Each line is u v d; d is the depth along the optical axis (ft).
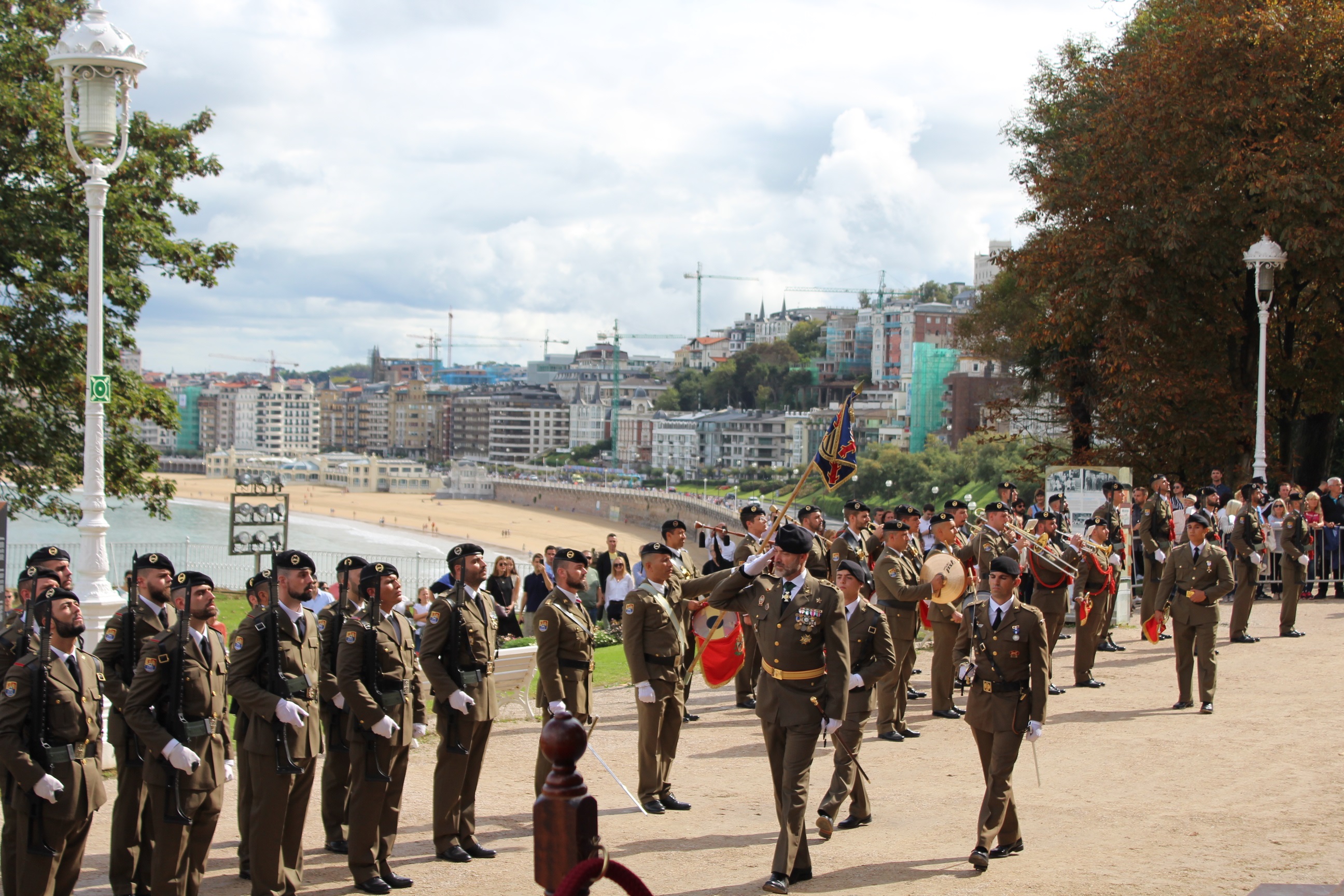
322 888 32.50
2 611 44.86
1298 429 131.23
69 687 29.55
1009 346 145.28
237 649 31.07
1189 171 106.63
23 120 107.14
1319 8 99.76
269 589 31.81
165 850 29.91
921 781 43.09
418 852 36.09
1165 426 107.24
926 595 50.08
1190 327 109.50
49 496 118.73
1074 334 116.67
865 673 36.55
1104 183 107.86
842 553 53.36
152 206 124.88
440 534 520.01
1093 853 32.89
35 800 28.84
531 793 43.29
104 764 46.09
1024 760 45.27
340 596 36.24
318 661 33.09
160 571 32.76
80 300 110.11
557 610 38.63
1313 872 29.89
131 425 121.60
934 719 54.44
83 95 51.01
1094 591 59.11
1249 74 102.27
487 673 35.73
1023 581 62.03
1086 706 54.95
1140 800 38.88
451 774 34.73
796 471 606.55
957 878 31.09
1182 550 53.67
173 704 30.09
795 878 31.14
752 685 58.54
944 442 463.01
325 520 585.22
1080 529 82.74
